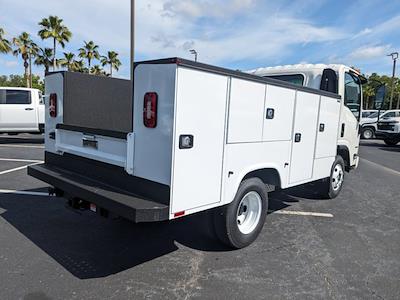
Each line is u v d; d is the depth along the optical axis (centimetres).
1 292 297
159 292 306
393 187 769
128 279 327
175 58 278
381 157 1323
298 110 443
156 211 289
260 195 407
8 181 680
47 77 442
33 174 423
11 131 1252
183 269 349
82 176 385
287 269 357
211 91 313
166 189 296
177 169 294
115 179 347
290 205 594
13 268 339
